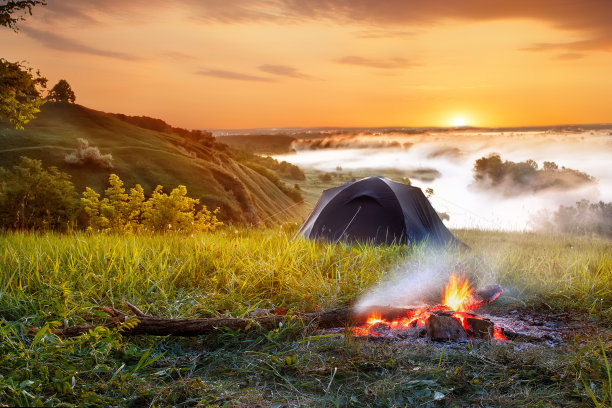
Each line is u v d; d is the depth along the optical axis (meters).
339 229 10.73
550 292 5.93
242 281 5.71
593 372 3.38
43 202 41.62
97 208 26.78
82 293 4.73
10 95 24.19
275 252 7.21
